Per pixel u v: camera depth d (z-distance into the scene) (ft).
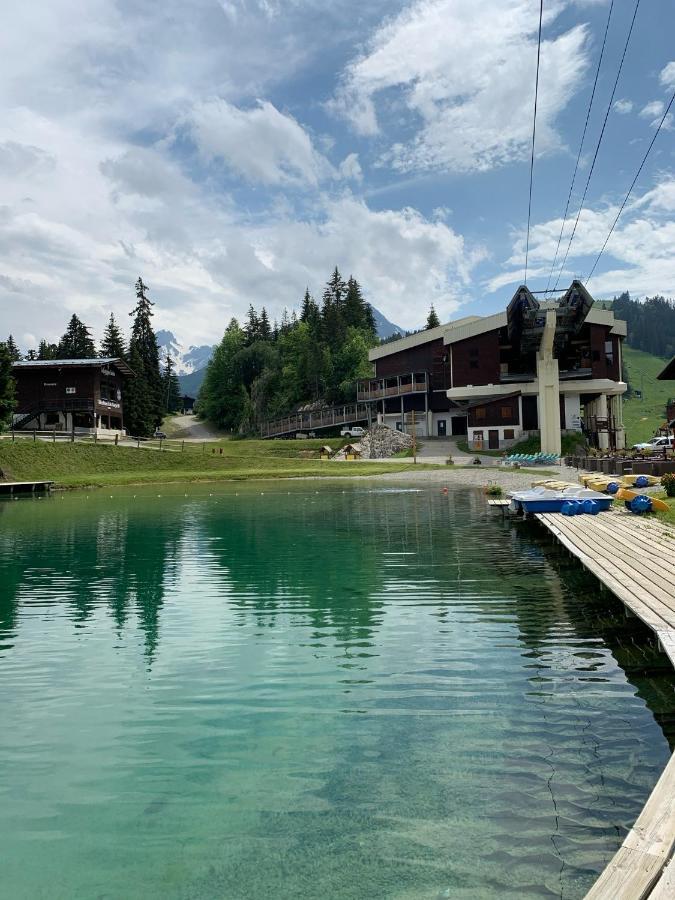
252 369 451.94
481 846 17.07
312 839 17.75
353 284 499.92
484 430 248.11
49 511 107.45
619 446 277.23
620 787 19.61
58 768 22.17
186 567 57.11
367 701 26.91
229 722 25.38
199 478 181.68
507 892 15.34
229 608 42.78
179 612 42.06
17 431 224.74
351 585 48.85
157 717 26.09
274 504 112.68
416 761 21.65
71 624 39.65
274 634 36.78
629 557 45.75
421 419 294.46
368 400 309.63
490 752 22.07
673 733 23.11
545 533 73.31
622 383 250.57
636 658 31.40
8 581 52.08
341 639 35.55
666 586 36.40
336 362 409.08
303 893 15.62
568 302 207.21
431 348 295.48
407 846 17.22
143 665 32.19
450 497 120.16
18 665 32.48
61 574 54.85
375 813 18.79
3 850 17.75
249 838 17.92
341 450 256.11
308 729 24.41
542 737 23.04
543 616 39.24
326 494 132.16
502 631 36.22
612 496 78.89
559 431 218.79
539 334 215.51
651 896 12.25
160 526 85.10
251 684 29.30
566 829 17.65
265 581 50.85
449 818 18.37
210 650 34.30
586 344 249.75
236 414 442.09
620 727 23.70
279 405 420.77
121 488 161.27
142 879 16.39
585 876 15.79
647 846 13.93
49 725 25.57
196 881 16.22
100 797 20.29
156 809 19.54
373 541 69.62
